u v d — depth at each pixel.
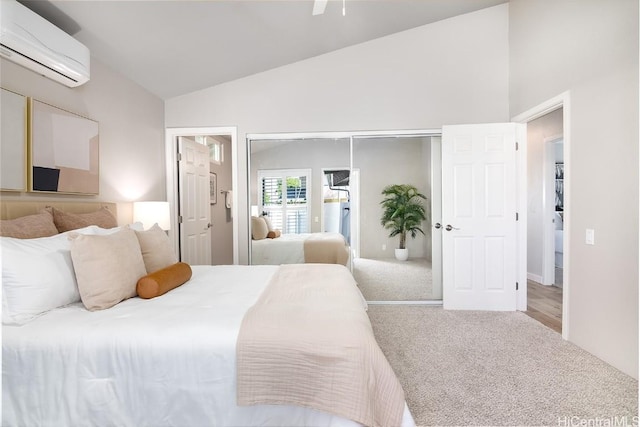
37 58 1.88
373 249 3.69
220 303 1.62
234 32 2.75
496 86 3.40
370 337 1.28
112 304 1.55
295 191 3.71
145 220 2.88
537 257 4.46
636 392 1.80
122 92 2.90
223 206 5.40
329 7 2.74
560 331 2.71
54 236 1.67
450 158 3.30
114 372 1.26
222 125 3.62
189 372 1.25
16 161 1.86
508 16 3.36
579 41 2.36
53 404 1.26
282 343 1.24
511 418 1.59
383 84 3.51
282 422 1.25
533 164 4.53
